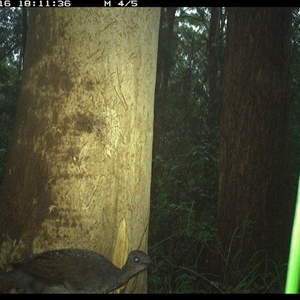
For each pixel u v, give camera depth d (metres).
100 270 3.59
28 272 3.58
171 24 20.19
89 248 4.09
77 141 4.11
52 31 4.22
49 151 4.14
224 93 7.20
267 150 6.84
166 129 12.62
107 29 4.20
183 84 18.47
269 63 6.94
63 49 4.18
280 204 6.84
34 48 4.31
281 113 6.95
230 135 7.00
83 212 4.09
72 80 4.15
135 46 4.30
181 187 8.59
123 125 4.22
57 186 4.11
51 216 4.10
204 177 8.60
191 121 12.38
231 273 6.11
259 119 6.87
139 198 4.34
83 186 4.10
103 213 4.14
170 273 5.46
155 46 4.51
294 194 7.46
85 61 4.16
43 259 3.62
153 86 4.52
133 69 4.28
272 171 6.82
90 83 4.15
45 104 4.18
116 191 4.20
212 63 19.30
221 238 6.84
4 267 4.16
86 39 4.16
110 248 4.18
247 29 7.02
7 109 17.02
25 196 4.16
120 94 4.21
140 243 4.36
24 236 4.13
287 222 6.91
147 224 4.48
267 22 6.98
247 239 6.57
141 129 4.34
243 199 6.79
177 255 7.18
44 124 4.16
